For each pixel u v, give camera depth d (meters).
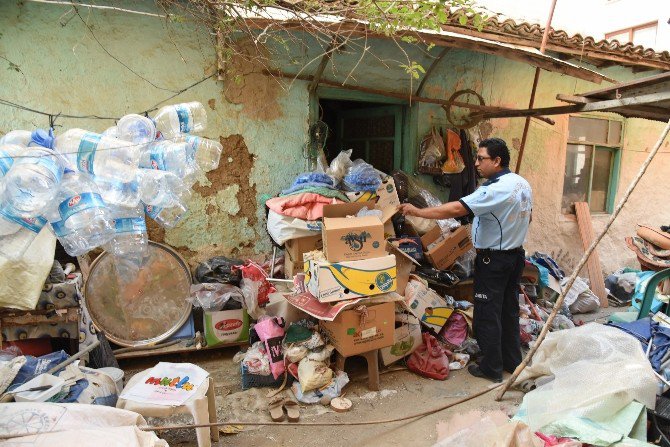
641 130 6.33
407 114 4.84
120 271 3.54
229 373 3.45
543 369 2.94
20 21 3.37
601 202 6.38
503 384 2.97
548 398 2.46
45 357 2.44
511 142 5.37
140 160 1.94
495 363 3.33
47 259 2.74
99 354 3.03
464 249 4.26
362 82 4.49
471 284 4.44
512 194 3.12
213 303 3.51
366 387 3.27
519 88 5.30
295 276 3.53
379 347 3.18
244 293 3.55
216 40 3.79
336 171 3.94
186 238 3.95
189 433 2.71
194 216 3.95
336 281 3.00
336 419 2.87
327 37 4.05
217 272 3.67
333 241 3.01
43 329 2.85
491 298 3.30
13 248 1.64
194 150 2.27
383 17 2.93
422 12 2.93
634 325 2.82
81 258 3.45
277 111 4.14
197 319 3.97
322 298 2.97
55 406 1.75
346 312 3.03
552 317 2.67
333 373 3.21
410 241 3.96
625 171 6.34
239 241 4.14
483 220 3.27
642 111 3.29
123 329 3.59
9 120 3.46
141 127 2.05
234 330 3.62
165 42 3.71
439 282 4.10
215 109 3.92
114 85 3.64
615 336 2.65
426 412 2.77
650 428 2.24
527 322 4.11
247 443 2.63
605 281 6.09
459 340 3.79
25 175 1.50
